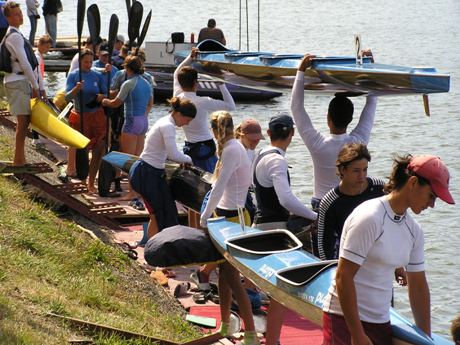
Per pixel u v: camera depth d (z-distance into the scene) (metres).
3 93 22.62
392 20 77.44
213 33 36.62
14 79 15.12
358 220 7.18
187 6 92.31
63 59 37.62
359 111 35.75
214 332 11.29
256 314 11.83
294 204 10.80
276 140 11.19
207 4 94.31
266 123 33.75
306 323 11.76
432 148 30.73
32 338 8.98
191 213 14.39
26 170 15.34
